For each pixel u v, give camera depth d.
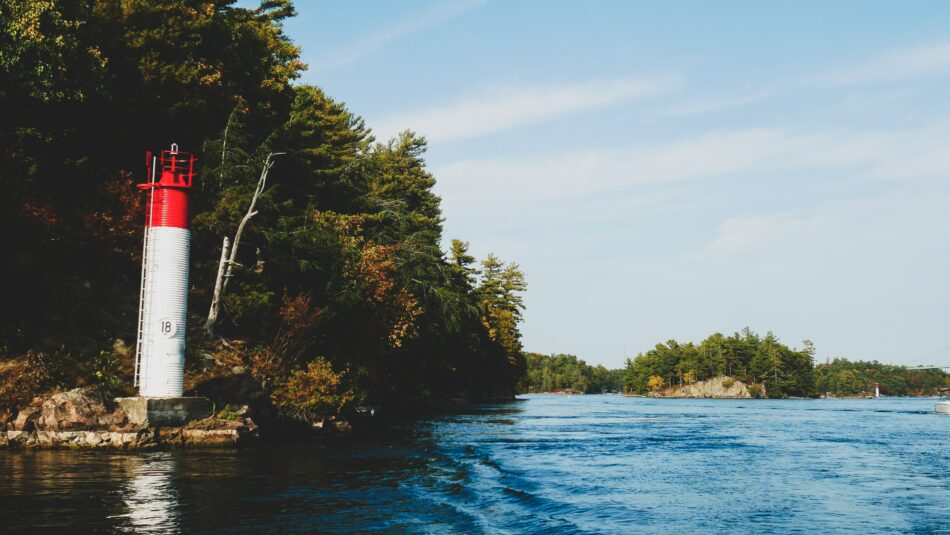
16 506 14.47
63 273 33.91
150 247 28.06
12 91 30.89
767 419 68.56
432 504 15.88
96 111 37.31
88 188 37.53
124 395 27.77
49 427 25.00
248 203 38.91
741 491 19.11
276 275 40.69
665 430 47.31
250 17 60.09
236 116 41.31
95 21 39.03
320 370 36.34
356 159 71.00
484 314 109.69
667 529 13.90
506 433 40.47
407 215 70.19
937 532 13.97
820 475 22.95
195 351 32.97
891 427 54.97
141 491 16.50
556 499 17.11
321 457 25.17
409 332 56.97
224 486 17.72
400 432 39.78
